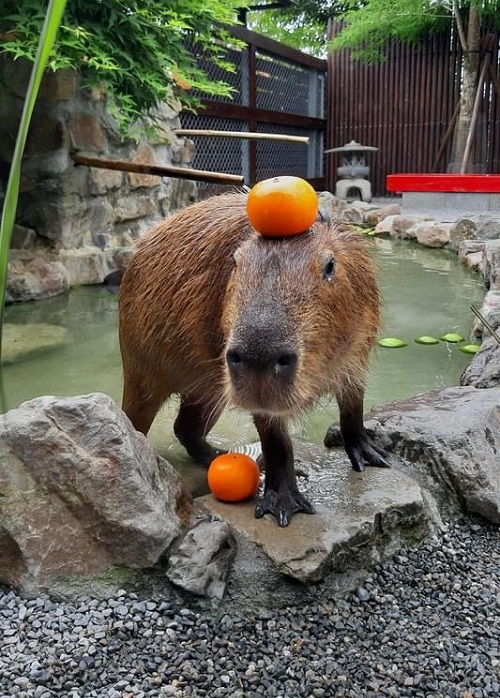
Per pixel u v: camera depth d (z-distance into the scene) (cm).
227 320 67
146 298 87
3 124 218
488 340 135
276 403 58
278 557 70
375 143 499
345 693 58
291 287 61
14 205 23
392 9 434
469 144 428
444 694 58
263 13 625
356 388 82
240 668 61
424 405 104
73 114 220
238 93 394
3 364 147
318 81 496
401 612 69
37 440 71
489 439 93
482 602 70
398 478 85
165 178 270
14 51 176
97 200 235
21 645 63
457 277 245
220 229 78
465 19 452
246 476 79
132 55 195
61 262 219
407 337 172
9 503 71
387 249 316
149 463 76
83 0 181
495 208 362
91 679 59
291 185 63
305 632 66
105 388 133
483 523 85
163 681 59
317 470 88
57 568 70
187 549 70
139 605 68
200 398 95
